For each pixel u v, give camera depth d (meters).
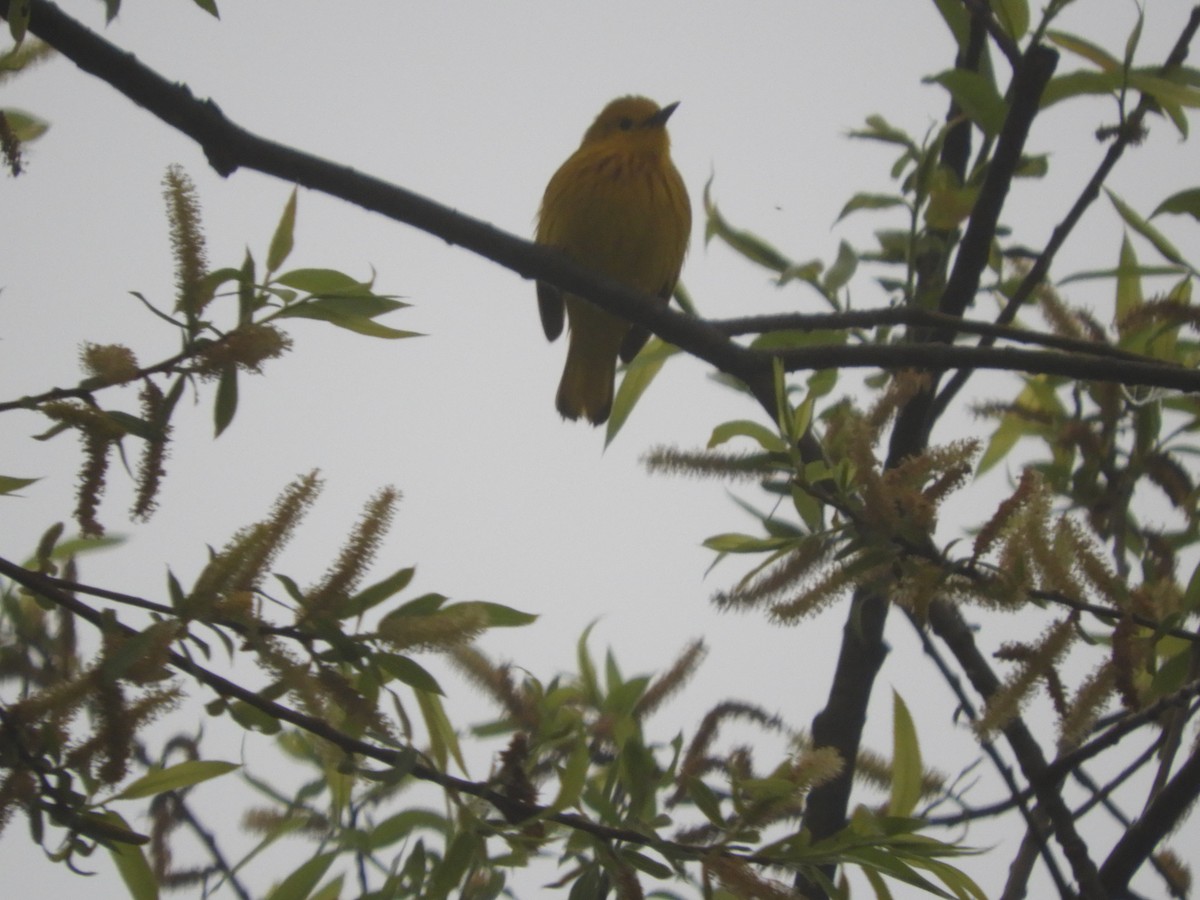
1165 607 7.02
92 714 5.74
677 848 5.44
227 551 5.07
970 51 9.88
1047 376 9.84
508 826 5.77
